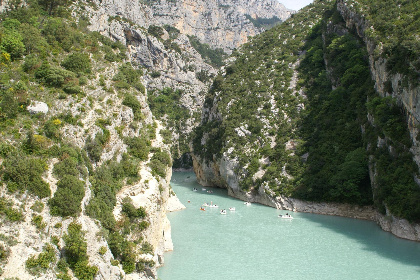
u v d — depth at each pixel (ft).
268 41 379.76
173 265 135.64
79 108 128.36
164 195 142.31
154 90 503.20
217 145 292.81
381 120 194.49
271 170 239.50
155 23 621.31
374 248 154.61
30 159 96.17
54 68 134.51
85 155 117.19
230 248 155.22
